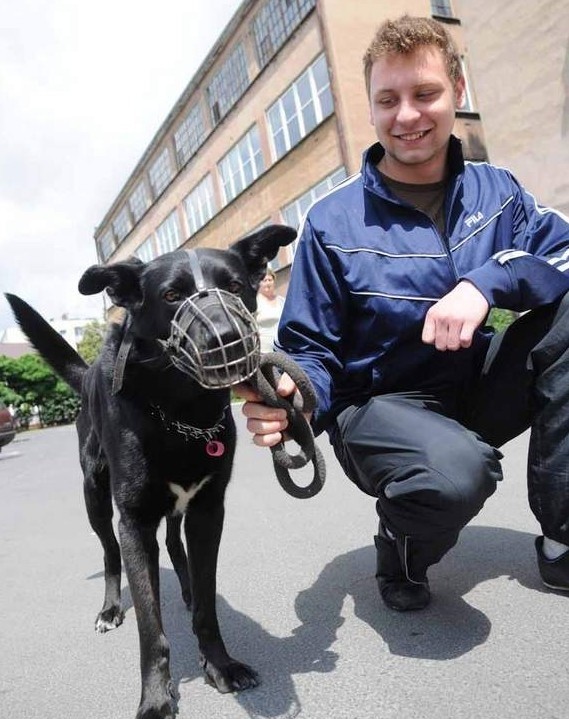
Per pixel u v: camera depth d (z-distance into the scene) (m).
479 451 1.91
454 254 2.21
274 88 17.00
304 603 2.55
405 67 2.16
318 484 1.95
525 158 10.23
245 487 5.07
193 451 2.12
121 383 2.07
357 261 2.21
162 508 2.12
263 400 1.88
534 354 2.10
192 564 2.18
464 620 2.17
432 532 2.02
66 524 5.04
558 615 2.09
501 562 2.60
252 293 2.50
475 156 14.97
